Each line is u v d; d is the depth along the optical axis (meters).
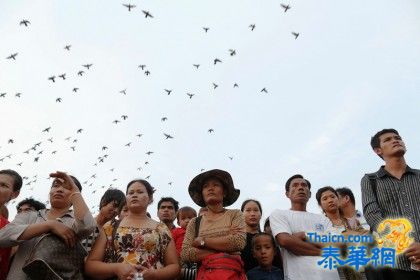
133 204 4.64
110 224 4.59
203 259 4.33
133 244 4.27
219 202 4.84
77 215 3.99
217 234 4.49
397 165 4.74
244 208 6.29
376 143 5.03
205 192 4.87
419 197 4.42
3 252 4.25
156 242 4.38
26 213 4.45
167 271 4.15
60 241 3.85
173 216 6.85
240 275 4.27
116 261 4.20
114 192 5.66
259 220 6.17
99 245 4.32
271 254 5.13
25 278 3.87
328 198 6.09
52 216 4.46
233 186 5.00
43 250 3.73
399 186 4.56
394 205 4.50
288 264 5.06
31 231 3.88
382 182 4.68
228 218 4.65
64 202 4.52
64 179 4.18
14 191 4.78
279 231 5.20
